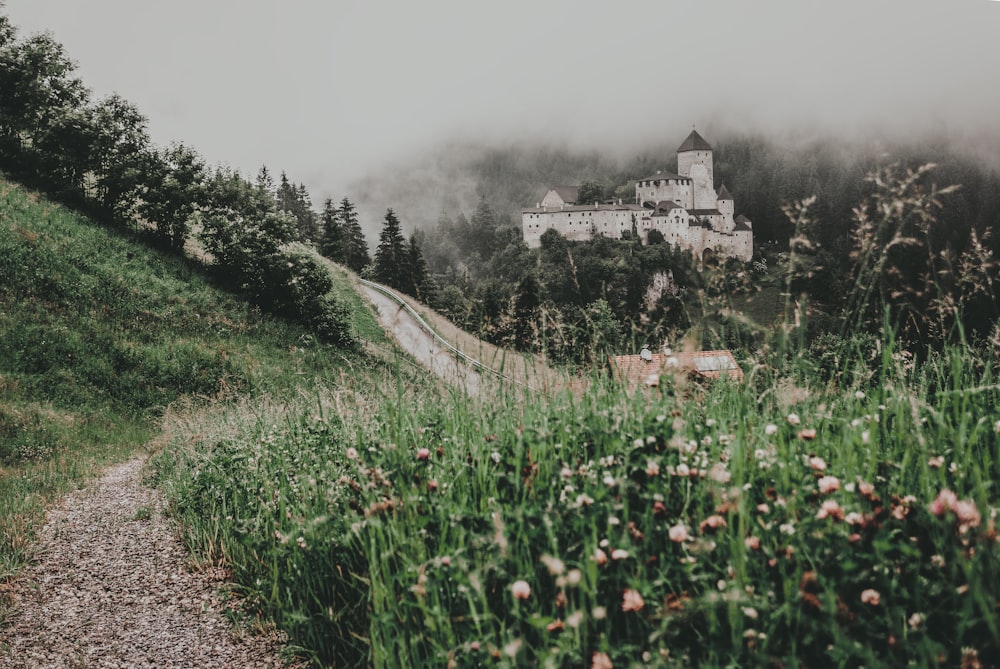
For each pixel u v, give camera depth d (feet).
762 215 555.28
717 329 10.80
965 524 6.89
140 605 17.53
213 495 23.16
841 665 6.54
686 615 7.30
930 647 6.17
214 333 91.71
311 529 13.39
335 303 123.65
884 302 9.92
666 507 9.52
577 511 9.39
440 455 13.56
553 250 441.27
